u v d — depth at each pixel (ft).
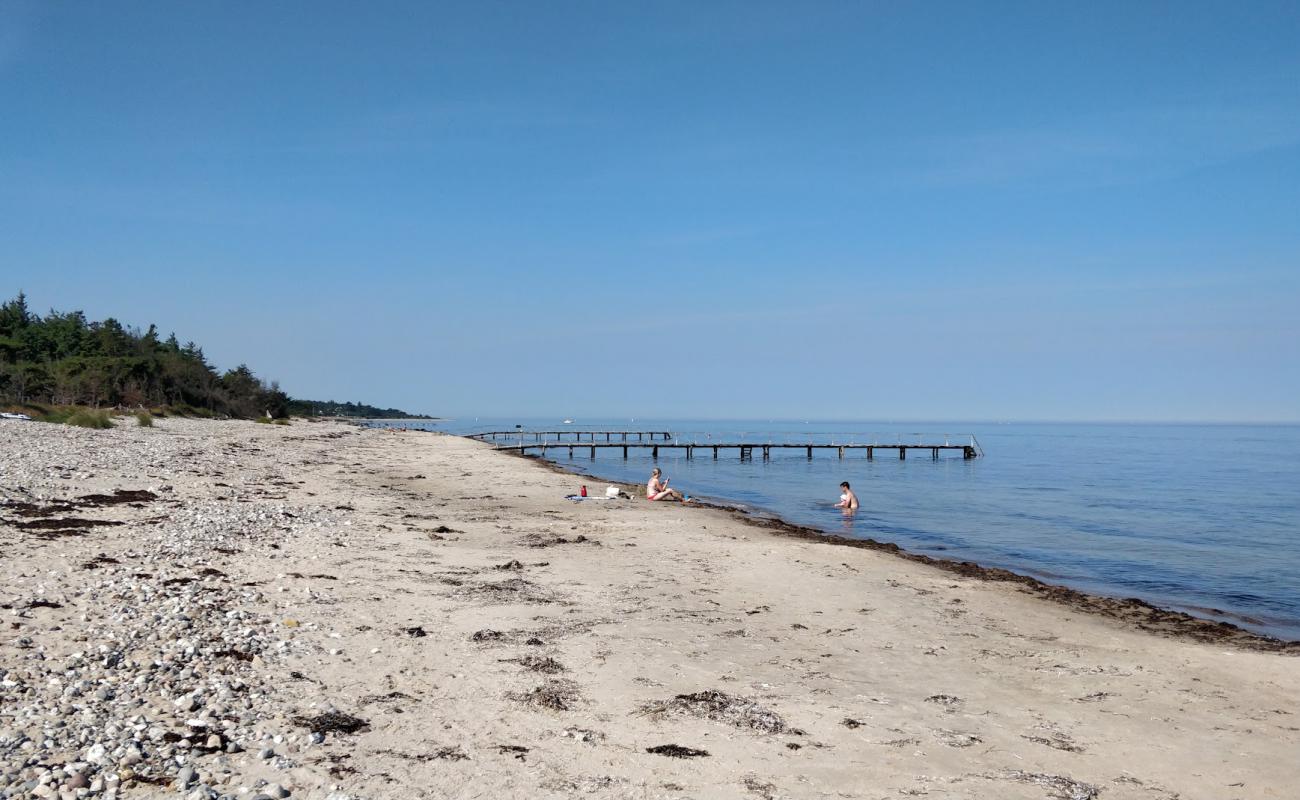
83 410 181.06
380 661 28.76
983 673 31.76
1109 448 413.80
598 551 56.85
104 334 282.15
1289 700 29.45
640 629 35.53
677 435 441.68
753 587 46.68
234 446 143.02
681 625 36.73
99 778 17.76
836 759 22.34
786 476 184.34
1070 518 105.81
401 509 77.30
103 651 26.58
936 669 31.99
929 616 41.47
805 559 56.54
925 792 20.40
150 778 18.10
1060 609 46.03
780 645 34.32
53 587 34.47
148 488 72.13
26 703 21.77
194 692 23.68
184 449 119.44
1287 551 79.56
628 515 80.69
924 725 25.44
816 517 100.48
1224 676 32.37
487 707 24.97
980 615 42.63
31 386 204.64
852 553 60.29
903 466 232.12
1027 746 24.06
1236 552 78.69
